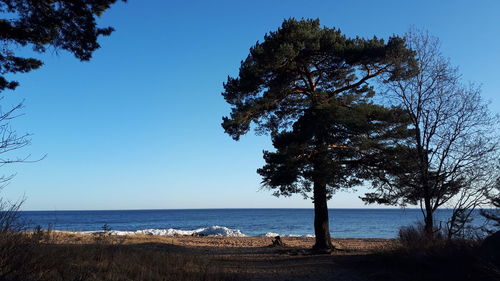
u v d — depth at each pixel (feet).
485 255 31.12
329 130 58.23
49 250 27.66
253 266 46.50
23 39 37.01
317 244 62.80
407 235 46.34
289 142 59.52
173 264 37.37
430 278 31.73
